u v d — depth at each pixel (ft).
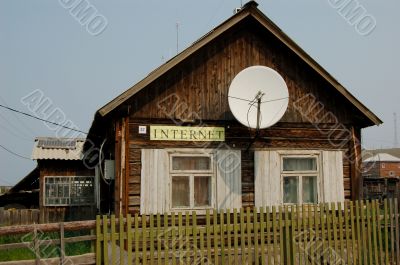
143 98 35.78
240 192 36.88
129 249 26.50
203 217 35.70
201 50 37.70
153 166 35.29
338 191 39.34
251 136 37.78
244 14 37.32
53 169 65.51
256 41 39.34
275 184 37.88
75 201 65.41
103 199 53.11
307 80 40.01
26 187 76.64
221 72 37.93
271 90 35.73
